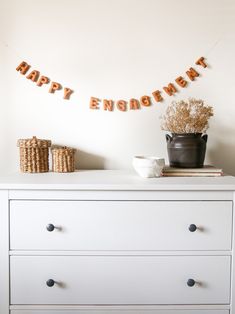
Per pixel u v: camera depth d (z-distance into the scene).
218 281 1.29
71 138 1.74
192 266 1.29
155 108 1.73
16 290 1.29
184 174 1.48
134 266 1.29
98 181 1.32
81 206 1.27
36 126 1.73
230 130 1.74
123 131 1.74
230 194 1.28
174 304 1.30
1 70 1.71
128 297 1.29
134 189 1.25
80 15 1.70
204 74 1.73
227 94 1.73
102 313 1.29
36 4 1.69
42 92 1.72
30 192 1.27
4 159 1.74
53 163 1.61
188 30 1.71
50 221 1.28
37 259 1.29
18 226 1.28
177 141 1.53
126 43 1.71
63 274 1.29
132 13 1.70
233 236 1.28
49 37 1.70
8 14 1.69
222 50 1.72
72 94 1.73
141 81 1.72
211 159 1.75
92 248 1.28
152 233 1.28
